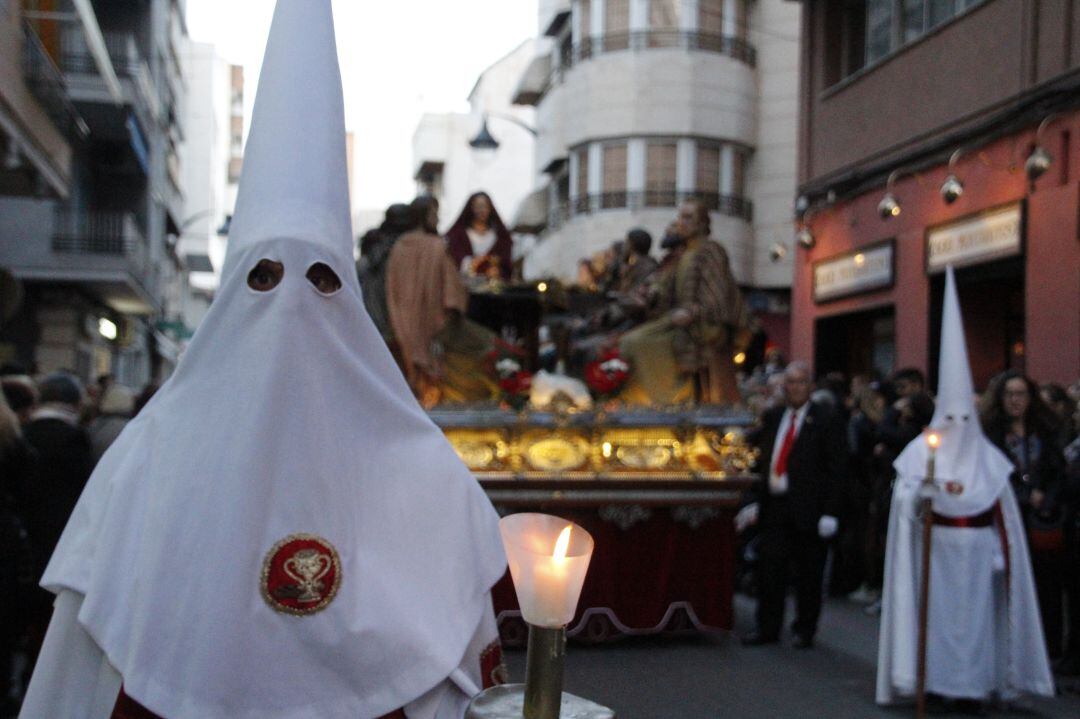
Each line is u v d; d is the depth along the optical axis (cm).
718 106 2678
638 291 880
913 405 937
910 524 643
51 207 2325
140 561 210
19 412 665
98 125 2367
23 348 2364
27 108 1502
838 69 1794
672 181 2667
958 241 1409
